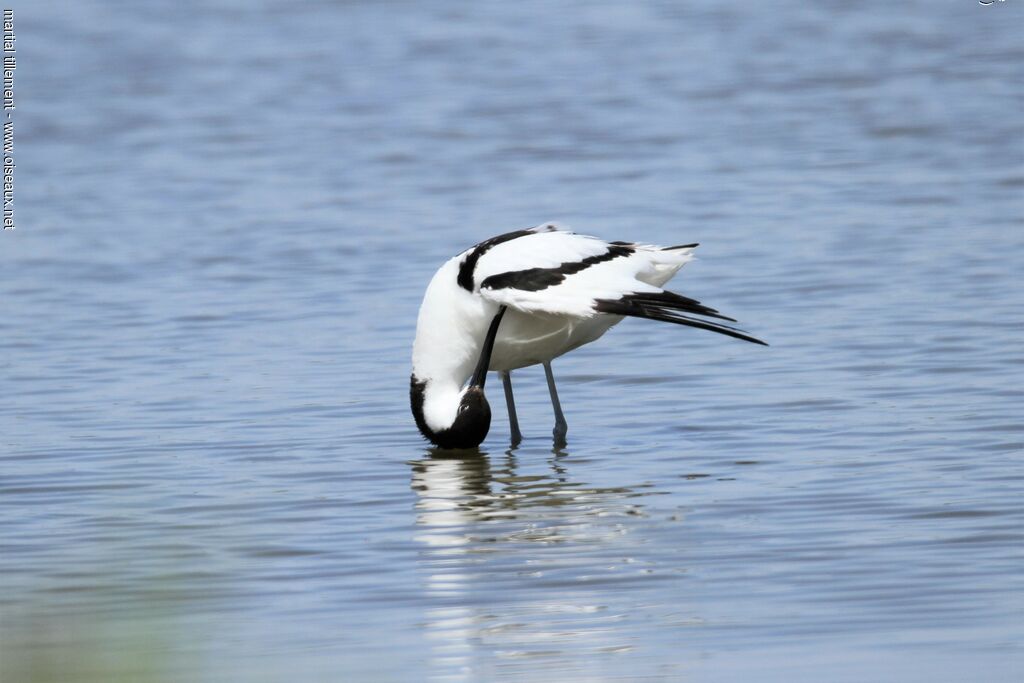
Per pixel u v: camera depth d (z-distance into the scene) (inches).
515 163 1011.9
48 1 1640.0
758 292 685.3
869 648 323.3
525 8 1596.9
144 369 595.8
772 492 430.3
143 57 1409.9
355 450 489.4
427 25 1531.7
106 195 961.5
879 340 596.1
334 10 1609.3
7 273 776.3
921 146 1010.1
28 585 372.2
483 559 383.9
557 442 493.7
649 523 407.5
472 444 479.5
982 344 581.0
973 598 346.9
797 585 359.3
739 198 885.8
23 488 453.1
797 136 1056.8
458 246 798.5
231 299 708.0
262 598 361.1
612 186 932.6
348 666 321.4
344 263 771.4
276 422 521.3
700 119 1124.5
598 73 1300.4
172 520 420.8
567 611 349.4
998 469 440.8
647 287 461.1
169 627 297.6
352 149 1072.2
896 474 440.5
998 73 1230.9
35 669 263.3
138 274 764.6
